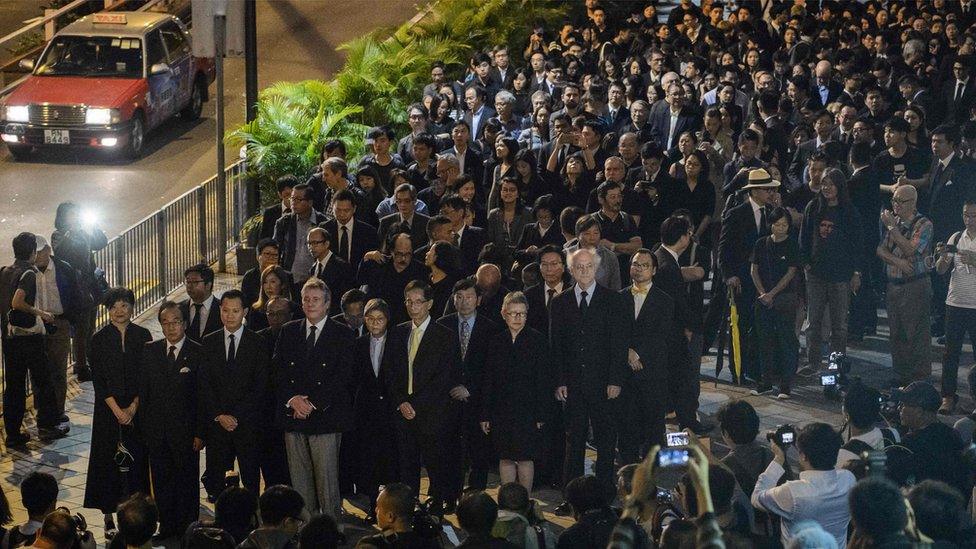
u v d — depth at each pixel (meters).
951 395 12.94
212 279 12.02
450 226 12.82
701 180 14.55
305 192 13.82
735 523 7.35
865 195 15.22
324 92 21.92
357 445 11.37
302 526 8.16
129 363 11.12
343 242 13.72
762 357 13.60
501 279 12.38
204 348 10.96
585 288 11.02
